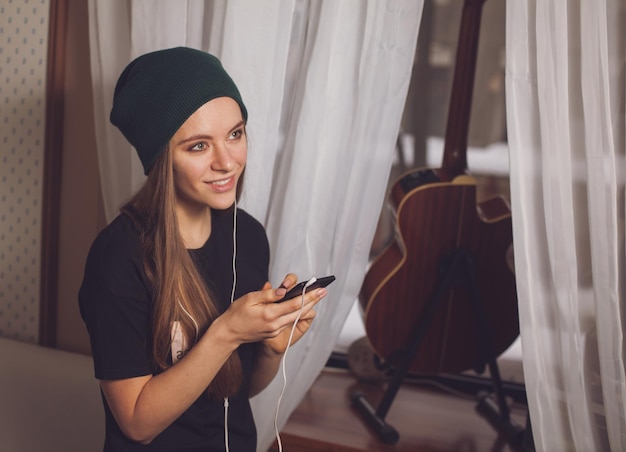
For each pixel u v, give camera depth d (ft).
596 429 5.16
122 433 4.00
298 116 5.36
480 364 7.36
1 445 5.71
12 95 6.58
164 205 3.84
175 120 3.73
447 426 6.97
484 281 7.05
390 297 6.99
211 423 4.17
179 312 3.92
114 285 3.78
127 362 3.79
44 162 6.58
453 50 9.82
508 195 11.71
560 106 4.73
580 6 4.66
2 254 6.83
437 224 6.83
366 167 5.36
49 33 6.41
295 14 5.86
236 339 3.74
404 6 5.11
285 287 3.85
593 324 5.05
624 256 5.01
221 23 5.33
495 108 11.57
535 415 5.16
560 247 4.85
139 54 5.54
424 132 9.82
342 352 8.25
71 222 6.68
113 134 5.86
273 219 5.62
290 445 6.52
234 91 3.94
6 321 6.94
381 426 6.63
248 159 5.41
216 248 4.29
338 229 5.47
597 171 4.72
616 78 4.81
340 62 5.22
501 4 10.90
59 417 5.98
